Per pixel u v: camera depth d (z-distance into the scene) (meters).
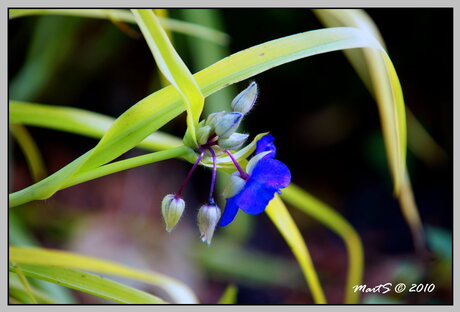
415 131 1.00
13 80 0.94
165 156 0.49
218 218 0.50
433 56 0.99
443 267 0.80
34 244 0.68
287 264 0.98
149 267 0.92
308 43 0.51
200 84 0.50
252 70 0.50
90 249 0.93
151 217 1.01
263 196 0.49
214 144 0.49
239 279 0.95
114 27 0.97
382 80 0.58
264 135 0.49
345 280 0.95
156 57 0.48
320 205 0.59
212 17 0.80
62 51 0.91
